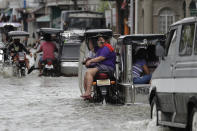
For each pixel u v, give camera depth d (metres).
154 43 28.89
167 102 20.39
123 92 28.88
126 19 98.00
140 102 28.70
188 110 18.67
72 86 40.78
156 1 95.31
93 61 29.47
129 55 28.80
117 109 27.34
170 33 20.86
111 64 29.62
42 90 37.41
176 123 19.56
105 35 29.89
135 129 21.42
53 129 21.80
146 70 29.42
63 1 153.88
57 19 161.25
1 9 187.88
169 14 95.50
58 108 27.97
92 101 30.12
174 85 19.80
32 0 174.50
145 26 96.00
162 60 21.02
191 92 18.50
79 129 21.73
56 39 54.09
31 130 21.62
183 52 19.53
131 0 71.19
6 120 24.16
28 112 26.58
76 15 94.31
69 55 52.66
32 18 169.62
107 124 22.77
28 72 53.06
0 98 32.41
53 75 52.25
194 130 18.17
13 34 56.53
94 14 94.88
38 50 52.75
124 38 28.83
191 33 19.19
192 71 18.59
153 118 21.80
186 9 87.94
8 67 51.41
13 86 40.50
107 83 29.27
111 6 117.56
